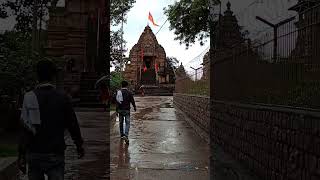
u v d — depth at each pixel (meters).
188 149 11.79
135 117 24.45
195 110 18.75
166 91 73.75
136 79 79.62
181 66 32.53
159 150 11.58
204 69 17.41
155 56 80.12
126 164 9.42
